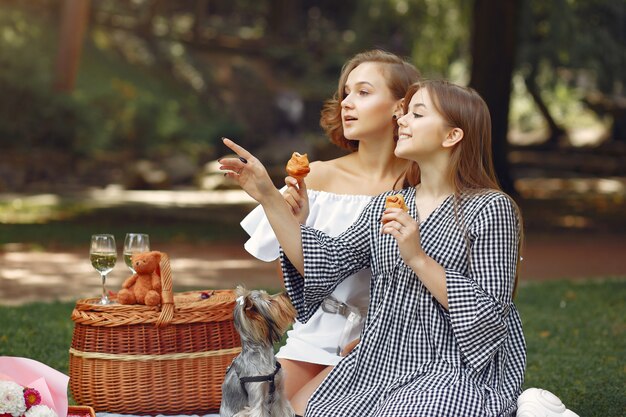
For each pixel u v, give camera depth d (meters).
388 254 3.60
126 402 4.21
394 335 3.54
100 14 32.22
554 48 22.88
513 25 18.73
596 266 11.54
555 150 31.05
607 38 23.95
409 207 3.69
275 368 3.55
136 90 28.48
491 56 18.75
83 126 24.08
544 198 20.84
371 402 3.48
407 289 3.54
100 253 4.30
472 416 3.26
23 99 23.12
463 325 3.33
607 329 7.35
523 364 3.56
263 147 30.66
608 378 5.76
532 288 9.17
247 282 9.72
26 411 3.56
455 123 3.56
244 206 19.22
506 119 19.28
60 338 6.65
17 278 9.84
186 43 34.91
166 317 4.17
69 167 23.45
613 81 25.30
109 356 4.20
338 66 36.84
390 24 27.81
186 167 24.80
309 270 3.61
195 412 4.31
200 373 4.28
